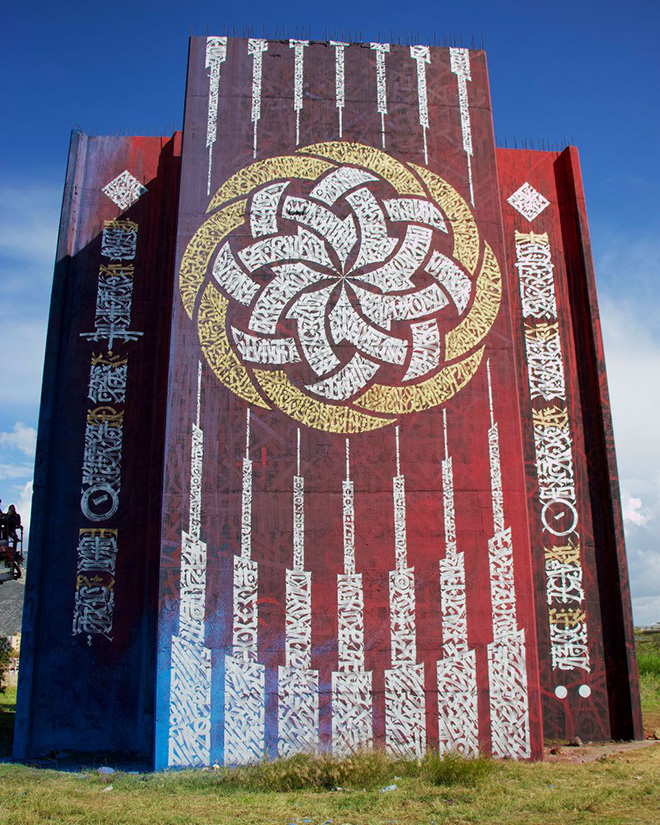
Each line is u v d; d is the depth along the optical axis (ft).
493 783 30.99
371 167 44.73
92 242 49.19
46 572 44.16
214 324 41.70
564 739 42.63
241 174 43.98
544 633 44.19
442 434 41.04
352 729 36.91
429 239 43.93
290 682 37.27
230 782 32.27
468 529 39.81
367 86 46.06
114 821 25.72
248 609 38.01
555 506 45.98
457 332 42.60
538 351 48.06
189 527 38.78
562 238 50.14
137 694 42.63
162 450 45.52
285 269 42.78
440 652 38.11
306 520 39.32
